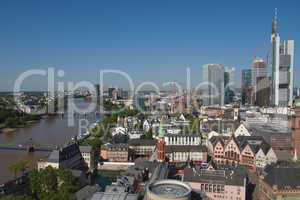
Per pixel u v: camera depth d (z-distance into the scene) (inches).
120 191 7647.6
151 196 7081.7
